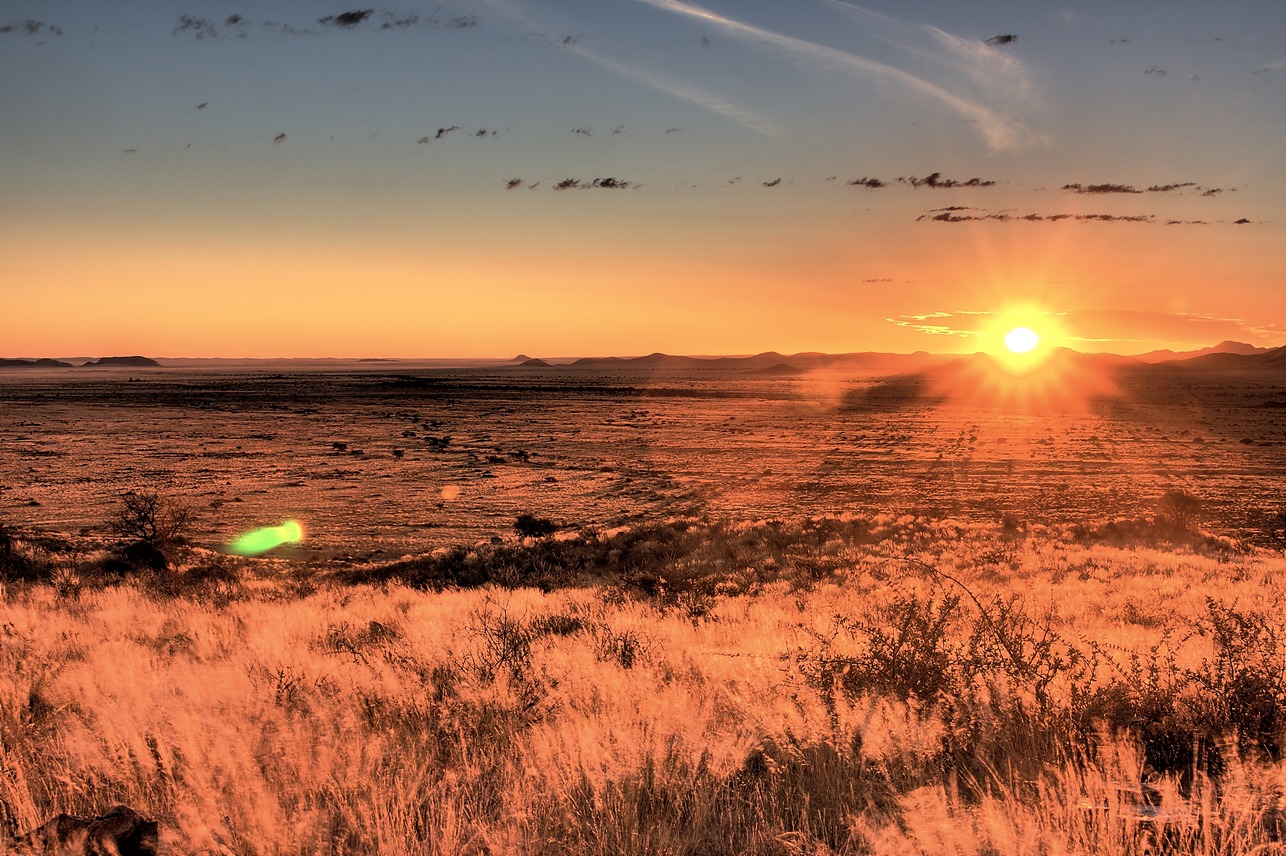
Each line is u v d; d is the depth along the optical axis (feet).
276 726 16.10
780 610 46.47
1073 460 303.07
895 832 10.18
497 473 268.00
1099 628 33.88
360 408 590.96
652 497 224.74
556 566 91.09
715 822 11.95
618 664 23.35
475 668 21.83
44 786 13.87
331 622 39.75
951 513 185.57
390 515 190.39
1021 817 10.34
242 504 201.57
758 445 363.97
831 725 14.40
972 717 14.82
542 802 12.15
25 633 32.55
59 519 175.01
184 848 10.78
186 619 40.75
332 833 11.46
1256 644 16.69
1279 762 11.98
